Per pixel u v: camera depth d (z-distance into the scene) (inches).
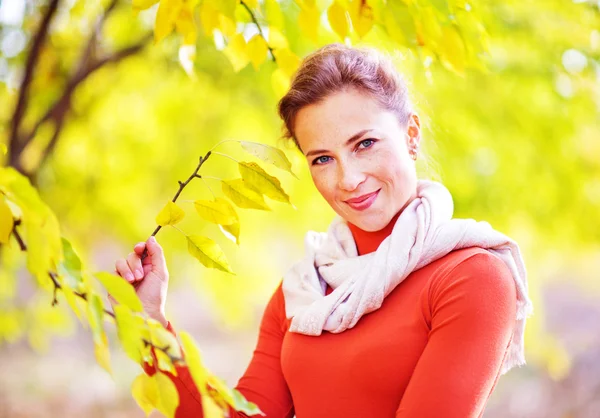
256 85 174.1
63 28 158.6
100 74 177.0
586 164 200.7
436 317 53.8
